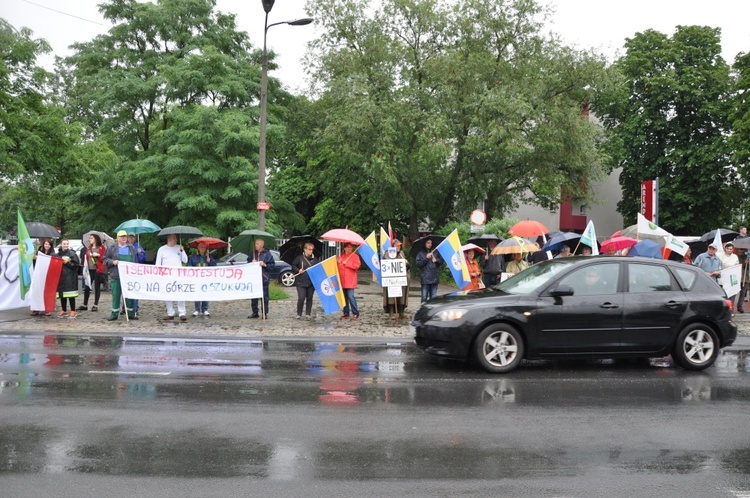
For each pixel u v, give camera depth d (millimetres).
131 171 27453
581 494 4445
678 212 40625
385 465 4969
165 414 6332
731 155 36500
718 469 4980
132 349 10195
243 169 26172
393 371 8719
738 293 16188
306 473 4770
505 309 8648
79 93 40781
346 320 14406
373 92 28625
